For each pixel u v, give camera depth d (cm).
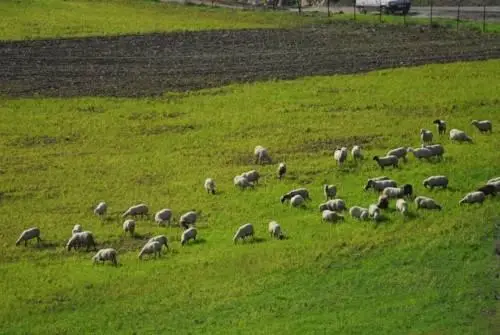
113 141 14750
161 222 11150
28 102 16912
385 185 11794
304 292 9138
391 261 9769
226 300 9000
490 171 12450
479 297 8875
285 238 10481
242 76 18700
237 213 11388
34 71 19250
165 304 8962
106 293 9269
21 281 9606
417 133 14588
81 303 9075
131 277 9612
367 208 11156
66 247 10506
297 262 9794
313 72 18862
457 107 16025
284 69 19225
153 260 10062
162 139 14800
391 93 17000
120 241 10694
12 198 12262
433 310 8638
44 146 14562
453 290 9044
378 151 13712
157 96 17288
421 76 18162
